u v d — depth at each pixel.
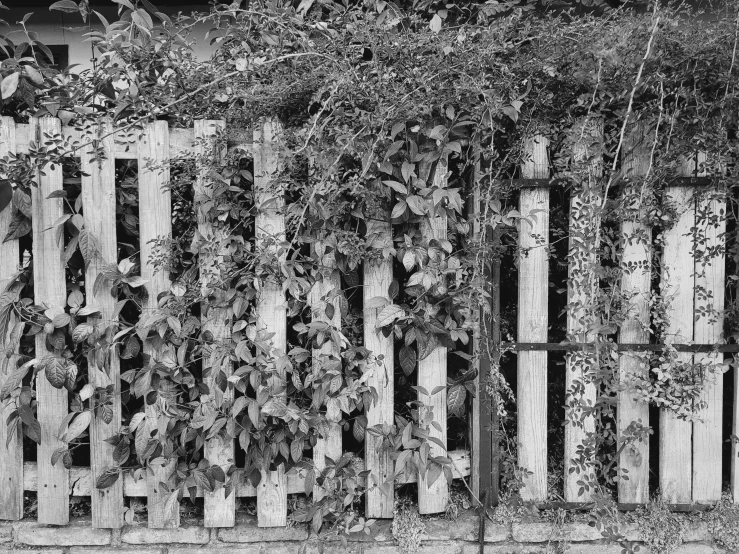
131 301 2.34
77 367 2.25
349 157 2.20
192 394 2.27
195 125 2.22
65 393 2.31
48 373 2.19
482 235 2.21
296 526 2.36
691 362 2.33
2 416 2.31
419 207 2.14
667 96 2.19
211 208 2.21
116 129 2.20
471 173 2.31
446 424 2.47
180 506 2.42
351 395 2.24
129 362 2.38
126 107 2.21
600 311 2.26
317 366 2.30
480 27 2.20
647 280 2.30
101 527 2.32
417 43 2.15
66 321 2.20
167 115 2.34
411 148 2.16
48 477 2.32
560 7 2.85
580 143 2.21
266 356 2.23
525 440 2.37
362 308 2.42
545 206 2.30
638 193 2.21
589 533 2.36
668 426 2.35
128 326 2.27
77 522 2.36
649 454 2.46
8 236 2.25
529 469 2.37
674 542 2.32
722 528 2.33
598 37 2.07
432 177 2.23
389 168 2.14
